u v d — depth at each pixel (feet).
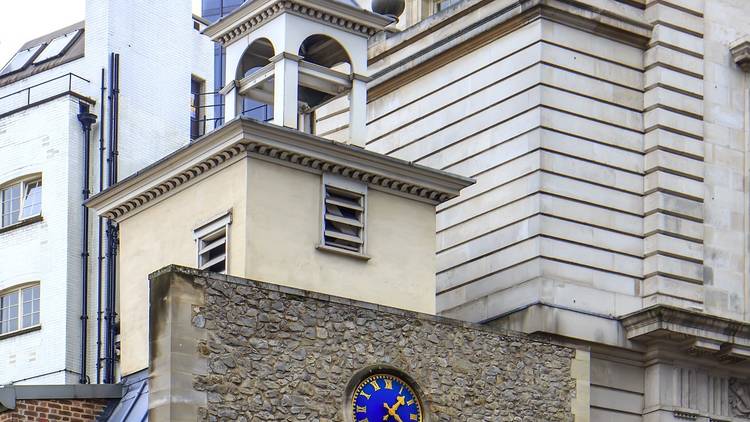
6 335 193.88
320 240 130.93
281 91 132.98
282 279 128.88
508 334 133.28
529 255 143.02
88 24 200.34
